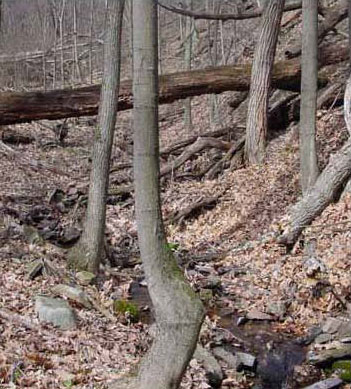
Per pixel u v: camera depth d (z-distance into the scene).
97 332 7.41
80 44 36.31
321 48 15.72
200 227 12.93
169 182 15.51
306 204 10.63
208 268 10.68
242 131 16.97
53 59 34.00
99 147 9.61
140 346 7.26
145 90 4.57
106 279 9.89
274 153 14.78
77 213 13.69
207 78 14.43
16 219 12.48
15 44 35.47
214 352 7.58
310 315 8.62
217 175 15.31
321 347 7.78
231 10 28.77
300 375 7.23
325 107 15.43
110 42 9.39
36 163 17.22
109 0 9.39
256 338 8.16
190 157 15.77
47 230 12.37
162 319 4.58
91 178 9.73
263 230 11.77
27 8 38.03
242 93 18.30
